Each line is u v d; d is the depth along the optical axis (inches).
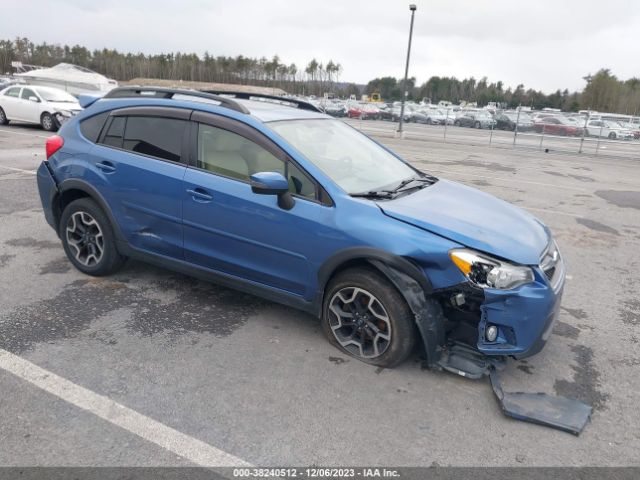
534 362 142.1
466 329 131.9
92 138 176.4
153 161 161.9
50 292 170.4
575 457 105.3
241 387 123.3
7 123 741.3
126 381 123.3
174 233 160.4
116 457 98.9
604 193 419.8
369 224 129.3
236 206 145.3
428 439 108.4
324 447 104.5
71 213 180.4
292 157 141.7
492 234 128.6
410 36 944.3
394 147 776.3
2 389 117.8
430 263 123.6
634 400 126.5
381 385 126.7
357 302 134.9
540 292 122.7
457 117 1539.1
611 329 165.8
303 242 137.0
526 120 875.4
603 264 233.3
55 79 1199.6
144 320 154.3
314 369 132.3
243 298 172.6
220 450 102.2
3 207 274.7
